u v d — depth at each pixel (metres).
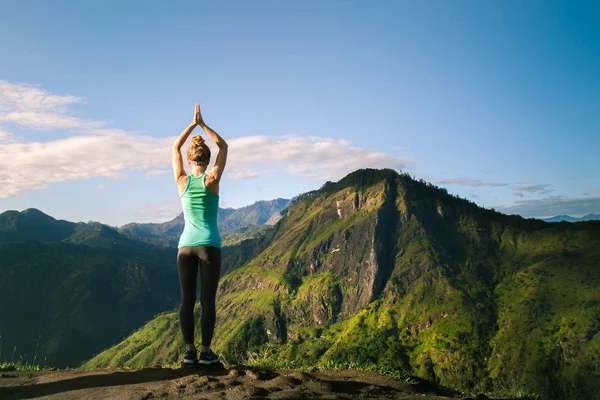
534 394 7.94
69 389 5.34
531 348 171.88
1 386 5.59
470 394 7.18
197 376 5.50
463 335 191.00
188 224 6.10
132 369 6.43
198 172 6.25
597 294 190.25
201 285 6.09
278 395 4.83
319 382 5.62
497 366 170.38
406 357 188.50
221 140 6.38
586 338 168.62
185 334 6.16
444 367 174.00
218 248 6.10
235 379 5.47
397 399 5.46
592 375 152.50
